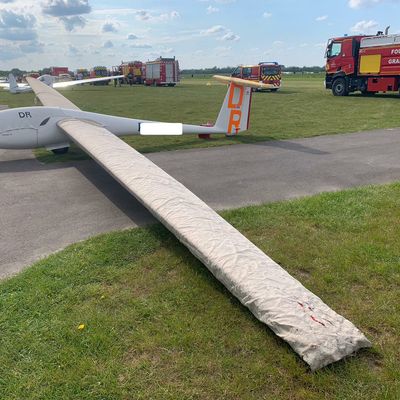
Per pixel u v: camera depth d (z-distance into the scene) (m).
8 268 4.21
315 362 2.63
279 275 3.35
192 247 3.71
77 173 7.88
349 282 3.70
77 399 2.51
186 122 15.18
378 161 8.54
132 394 2.54
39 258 4.41
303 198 6.07
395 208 5.44
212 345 2.95
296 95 27.48
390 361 2.75
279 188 6.79
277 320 2.89
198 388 2.58
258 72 33.78
